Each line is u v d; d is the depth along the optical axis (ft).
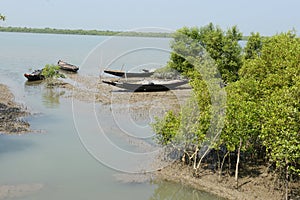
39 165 71.72
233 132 61.72
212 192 62.08
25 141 86.07
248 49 135.74
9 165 71.15
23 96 140.77
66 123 102.63
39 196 58.80
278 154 53.78
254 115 61.16
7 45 411.75
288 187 60.49
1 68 219.82
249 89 69.62
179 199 61.67
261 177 65.21
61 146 83.15
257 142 71.20
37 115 111.04
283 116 54.75
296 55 70.03
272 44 90.02
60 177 66.39
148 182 66.13
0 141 84.94
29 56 291.58
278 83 67.36
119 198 59.62
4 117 103.65
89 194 60.29
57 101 133.59
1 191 59.57
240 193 60.75
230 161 71.77
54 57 288.10
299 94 55.62
